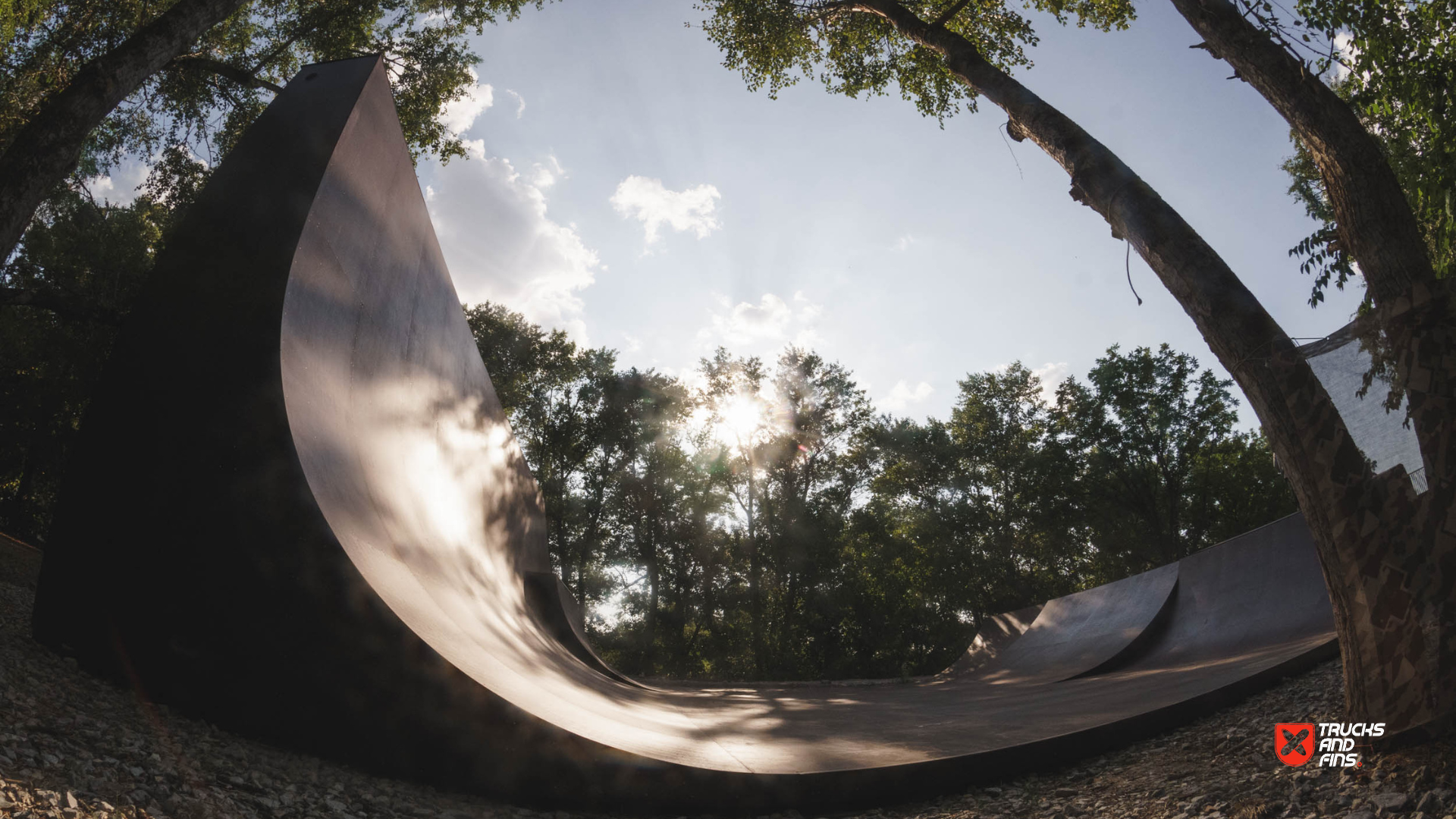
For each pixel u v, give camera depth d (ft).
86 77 25.36
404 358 30.30
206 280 19.62
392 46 55.01
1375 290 17.29
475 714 16.52
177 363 18.58
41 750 11.78
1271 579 38.04
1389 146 23.44
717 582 114.42
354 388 23.98
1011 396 125.59
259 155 22.68
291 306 19.61
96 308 51.26
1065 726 22.33
